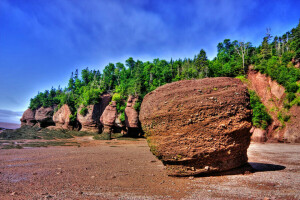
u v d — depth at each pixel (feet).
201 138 29.86
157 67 232.73
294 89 143.33
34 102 255.70
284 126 134.92
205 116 30.27
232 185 25.94
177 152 30.66
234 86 33.01
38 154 62.13
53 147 87.30
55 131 157.58
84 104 188.55
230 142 30.12
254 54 204.44
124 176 33.06
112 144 115.65
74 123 199.21
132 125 168.14
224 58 244.22
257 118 144.15
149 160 52.75
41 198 20.77
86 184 27.55
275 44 242.99
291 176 30.40
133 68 301.63
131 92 184.34
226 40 275.39
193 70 211.41
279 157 55.88
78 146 95.81
